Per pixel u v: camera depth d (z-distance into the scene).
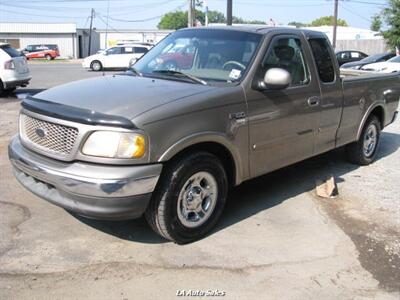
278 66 4.90
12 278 3.61
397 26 35.53
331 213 5.10
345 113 6.04
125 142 3.65
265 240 4.39
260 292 3.57
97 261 3.90
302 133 5.26
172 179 3.94
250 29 5.10
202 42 5.08
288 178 6.24
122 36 65.25
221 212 4.50
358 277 3.83
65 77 22.91
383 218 5.01
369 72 7.54
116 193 3.63
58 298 3.39
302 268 3.93
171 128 3.84
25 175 4.23
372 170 6.78
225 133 4.27
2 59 13.76
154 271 3.79
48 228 4.44
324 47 5.66
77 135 3.72
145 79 4.70
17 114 10.48
